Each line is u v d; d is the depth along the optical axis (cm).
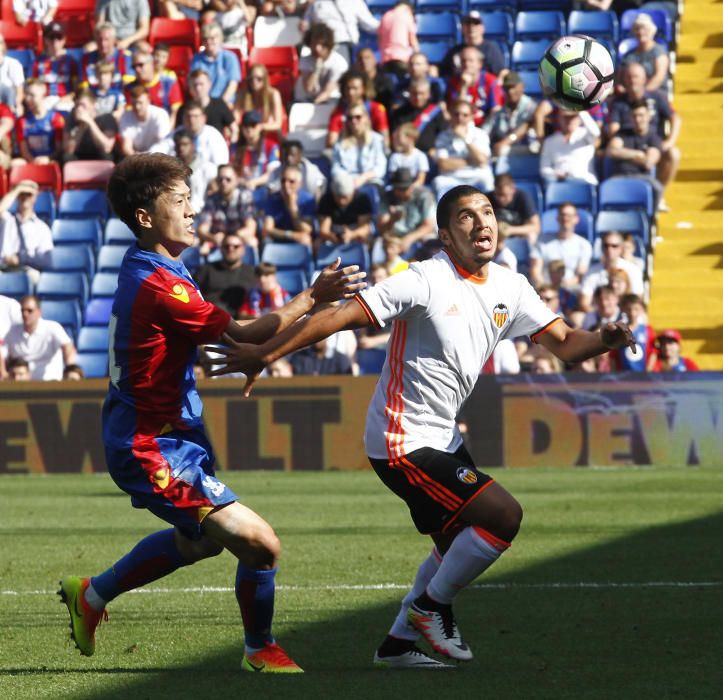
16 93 7038
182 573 2741
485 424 4891
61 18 7625
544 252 5656
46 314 5859
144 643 2000
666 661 1812
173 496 1697
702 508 3697
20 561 2941
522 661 1827
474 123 6419
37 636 2075
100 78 6750
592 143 6184
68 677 1752
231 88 6744
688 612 2209
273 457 4969
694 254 6203
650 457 4869
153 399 1712
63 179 6581
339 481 4622
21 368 5203
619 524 3388
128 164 1731
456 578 1764
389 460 1808
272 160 6350
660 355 5047
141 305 1694
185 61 7188
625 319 5034
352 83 6294
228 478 4753
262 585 1753
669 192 6525
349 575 2653
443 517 1780
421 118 6375
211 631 2094
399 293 1761
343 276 1766
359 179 6050
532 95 6931
